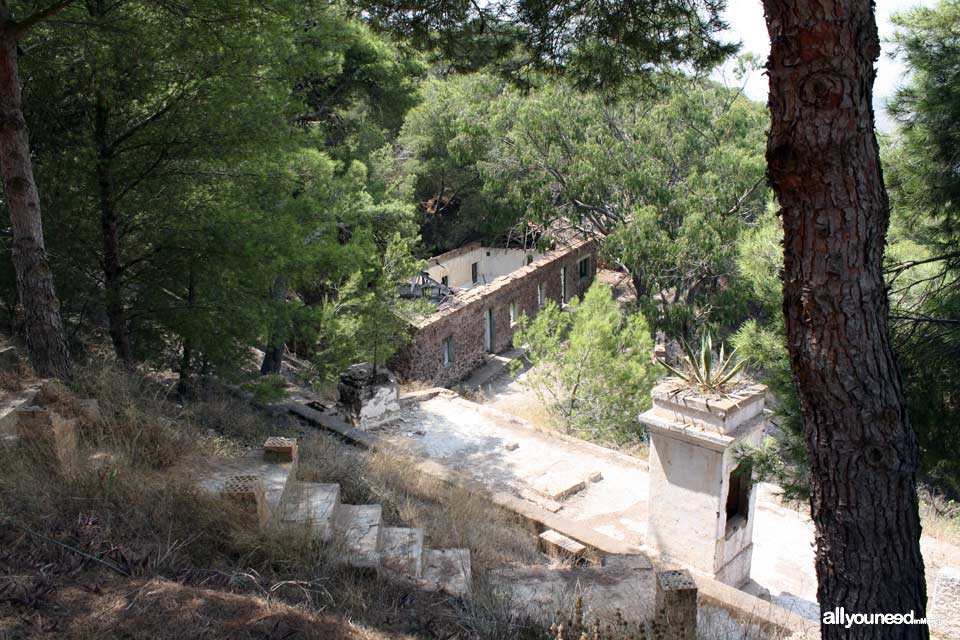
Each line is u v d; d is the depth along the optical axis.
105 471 6.52
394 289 17.72
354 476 9.17
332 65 14.60
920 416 7.38
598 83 9.11
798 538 11.24
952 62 8.15
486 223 35.66
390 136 37.44
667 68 8.92
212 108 10.82
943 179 8.39
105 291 11.63
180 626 4.82
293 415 14.10
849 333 4.20
